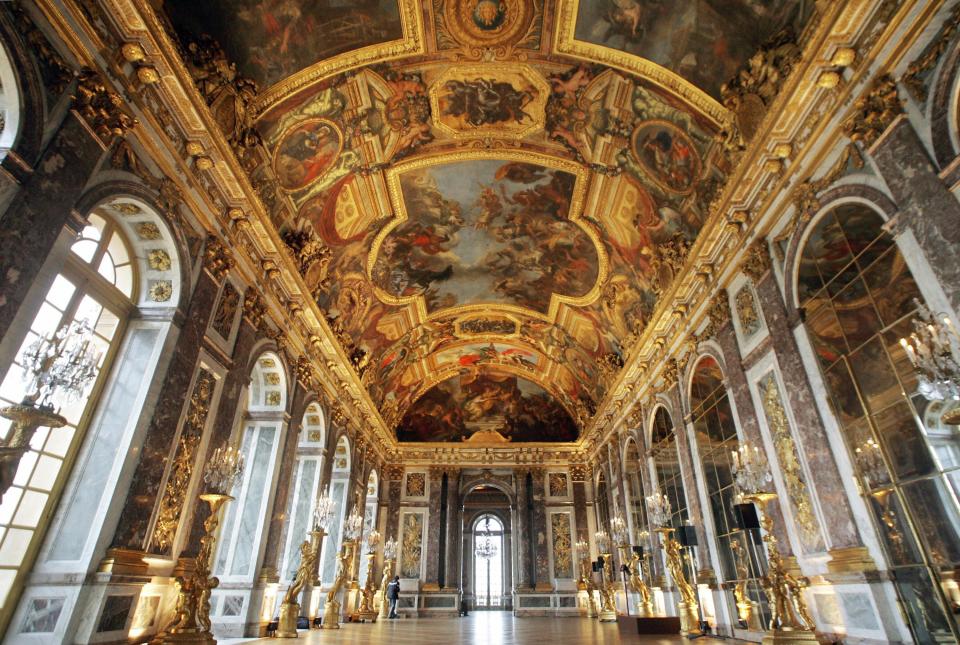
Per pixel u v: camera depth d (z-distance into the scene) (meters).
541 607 25.14
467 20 11.29
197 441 9.21
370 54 11.55
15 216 5.52
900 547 6.80
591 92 12.53
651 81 11.42
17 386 6.47
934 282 6.06
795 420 8.80
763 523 7.93
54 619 6.46
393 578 24.78
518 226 17.95
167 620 8.25
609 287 18.05
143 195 7.75
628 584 19.09
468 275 20.94
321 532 13.88
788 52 8.72
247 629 11.05
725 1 9.35
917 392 6.47
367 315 19.44
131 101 7.48
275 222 12.41
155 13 7.48
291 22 10.11
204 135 8.85
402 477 27.73
